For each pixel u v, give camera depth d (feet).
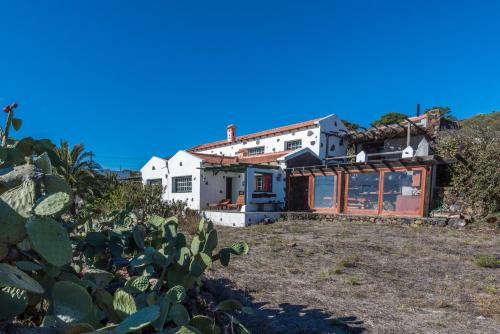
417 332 10.80
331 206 47.78
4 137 10.19
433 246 25.52
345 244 26.73
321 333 10.50
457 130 43.32
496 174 34.63
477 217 35.68
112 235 10.19
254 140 69.36
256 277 17.15
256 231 35.12
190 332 5.58
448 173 40.81
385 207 42.09
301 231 34.58
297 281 16.57
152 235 10.89
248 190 48.21
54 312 5.28
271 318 11.62
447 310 12.81
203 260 9.21
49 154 10.31
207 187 55.31
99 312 6.33
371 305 13.29
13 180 5.39
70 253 4.91
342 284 16.16
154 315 4.87
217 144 78.07
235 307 9.12
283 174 53.42
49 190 5.17
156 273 9.59
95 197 40.27
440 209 38.73
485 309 12.84
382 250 24.38
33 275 6.35
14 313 4.74
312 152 56.49
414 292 14.98
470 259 21.09
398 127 53.11
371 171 43.55
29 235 4.46
